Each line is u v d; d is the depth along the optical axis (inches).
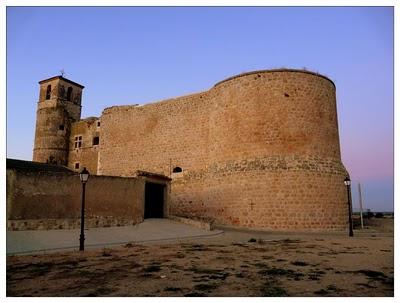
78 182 673.0
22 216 580.1
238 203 951.0
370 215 1833.2
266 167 922.1
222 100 1072.2
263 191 914.1
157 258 427.5
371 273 337.7
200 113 1203.2
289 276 324.8
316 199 896.9
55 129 1603.1
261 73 994.7
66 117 1640.0
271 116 957.8
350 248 530.0
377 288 281.3
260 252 484.1
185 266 373.7
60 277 320.2
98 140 1524.4
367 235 781.9
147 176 871.1
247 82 1010.7
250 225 915.4
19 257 430.9
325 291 271.7
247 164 957.2
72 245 530.9
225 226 965.8
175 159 1237.7
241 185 951.6
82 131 1593.3
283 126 943.7
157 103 1341.0
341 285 291.3
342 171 976.9
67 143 1620.3
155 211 951.0
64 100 1663.4
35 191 604.4
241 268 363.3
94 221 689.0
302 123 946.7
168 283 297.4
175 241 632.4
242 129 993.5
